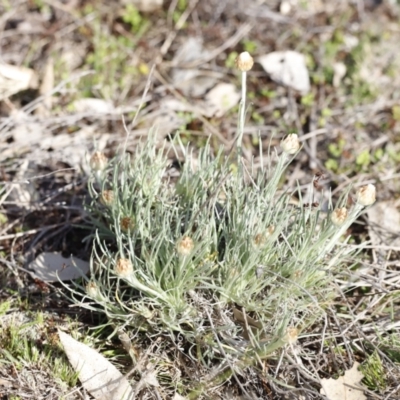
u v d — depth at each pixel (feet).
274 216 10.43
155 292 9.75
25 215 12.53
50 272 11.42
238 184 10.69
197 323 10.06
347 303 10.49
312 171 14.21
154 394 9.81
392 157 14.60
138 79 16.31
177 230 10.07
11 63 16.37
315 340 10.41
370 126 15.61
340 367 10.35
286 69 16.49
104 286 10.29
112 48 16.96
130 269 9.12
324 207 13.20
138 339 10.45
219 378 9.84
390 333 10.98
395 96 16.35
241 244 10.03
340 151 14.70
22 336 10.43
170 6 18.34
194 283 10.04
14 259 11.82
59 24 17.48
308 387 9.93
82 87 15.72
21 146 13.84
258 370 9.87
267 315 10.39
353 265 11.05
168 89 15.98
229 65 16.83
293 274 10.05
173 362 10.23
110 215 11.41
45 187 13.23
